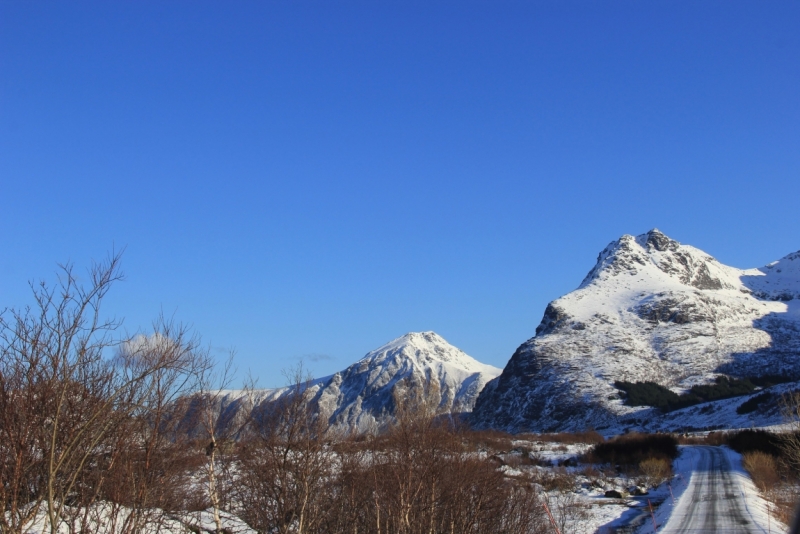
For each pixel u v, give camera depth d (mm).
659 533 28750
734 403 110750
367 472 22125
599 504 40375
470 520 23062
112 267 13781
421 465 21656
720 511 33469
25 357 12758
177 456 16172
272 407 21047
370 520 22125
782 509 34469
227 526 20516
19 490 13312
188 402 16469
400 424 22547
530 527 28406
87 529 14227
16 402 12812
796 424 46688
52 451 12312
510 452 63219
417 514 20922
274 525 21766
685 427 108312
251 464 20562
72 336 13180
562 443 86062
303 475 20312
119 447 14172
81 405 13398
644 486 47000
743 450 58906
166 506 17141
